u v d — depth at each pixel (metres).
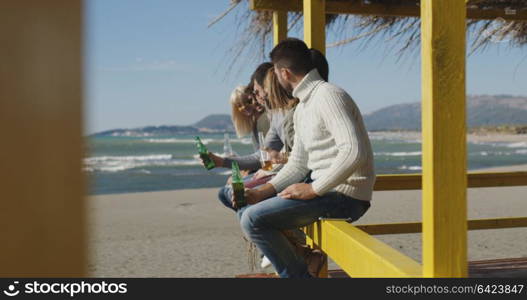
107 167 37.09
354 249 1.79
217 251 6.62
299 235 2.80
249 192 2.41
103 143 76.12
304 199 2.17
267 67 2.86
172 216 10.70
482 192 13.74
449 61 1.21
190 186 26.14
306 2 3.05
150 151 57.25
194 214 10.92
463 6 1.21
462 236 1.23
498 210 10.20
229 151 3.32
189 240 7.56
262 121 3.26
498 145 63.50
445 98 1.21
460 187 1.23
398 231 3.41
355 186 2.21
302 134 2.35
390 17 3.93
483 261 3.99
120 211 11.93
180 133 146.25
